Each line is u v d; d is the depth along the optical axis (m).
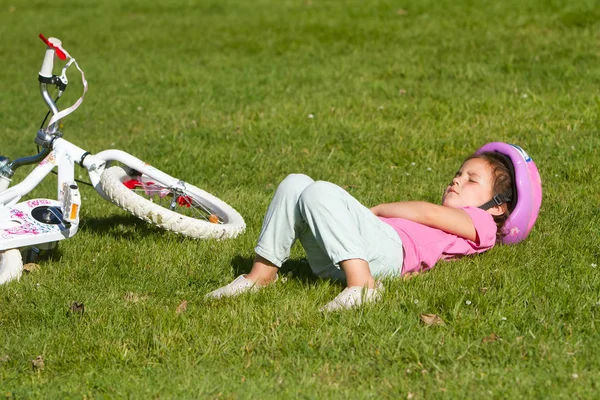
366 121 10.37
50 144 6.38
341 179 8.34
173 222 6.34
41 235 5.62
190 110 11.91
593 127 9.50
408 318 4.66
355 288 4.82
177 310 5.04
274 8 21.52
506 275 5.24
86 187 8.64
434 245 5.39
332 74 13.67
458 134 9.60
